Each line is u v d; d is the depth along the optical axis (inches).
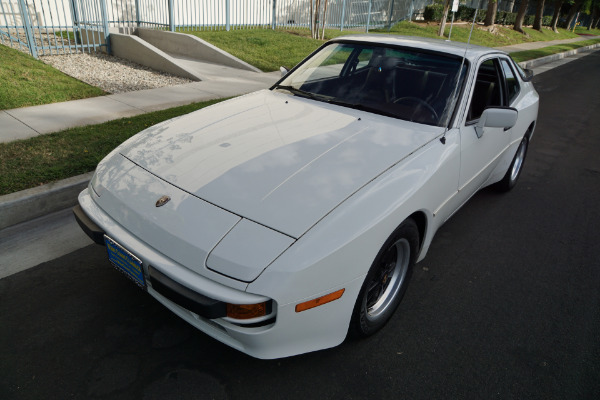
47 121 218.5
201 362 92.6
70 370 88.6
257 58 437.1
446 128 115.5
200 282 75.1
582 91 478.3
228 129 110.5
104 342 96.2
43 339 95.8
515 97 165.6
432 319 111.3
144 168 97.3
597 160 247.4
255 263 74.1
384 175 93.4
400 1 864.9
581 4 1769.2
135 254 82.9
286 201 83.4
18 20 444.1
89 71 332.5
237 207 82.3
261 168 92.1
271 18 621.0
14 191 143.0
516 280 130.7
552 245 152.2
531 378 95.3
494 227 161.9
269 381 89.1
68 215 146.3
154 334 99.3
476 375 95.0
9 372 87.0
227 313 75.2
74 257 125.2
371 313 99.8
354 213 83.2
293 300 75.7
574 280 132.8
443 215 119.4
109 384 86.0
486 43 850.1
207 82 333.1
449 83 123.3
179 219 82.1
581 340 108.0
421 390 90.0
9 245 128.6
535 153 251.9
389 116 119.7
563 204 186.2
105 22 391.2
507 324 111.7
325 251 77.1
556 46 1024.9
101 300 108.9
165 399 83.6
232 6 572.4
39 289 111.3
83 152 177.2
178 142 105.7
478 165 133.4
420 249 112.0
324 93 133.4
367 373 93.0
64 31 480.4
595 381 95.8
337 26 732.7
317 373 91.9
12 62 305.3
